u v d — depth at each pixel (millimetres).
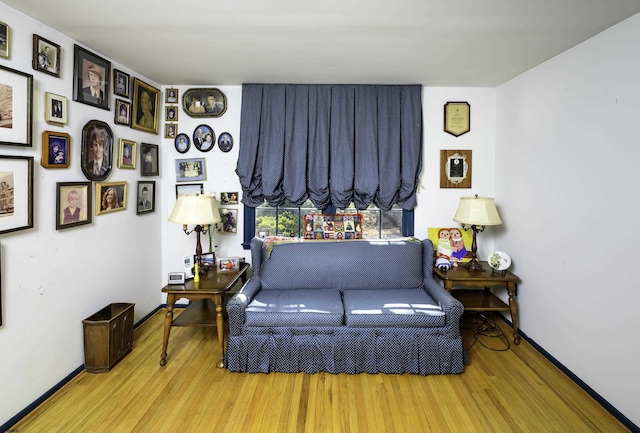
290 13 1873
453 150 3367
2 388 1818
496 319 3307
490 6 1788
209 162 3402
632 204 1872
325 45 2318
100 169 2521
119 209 2766
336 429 1872
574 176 2297
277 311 2424
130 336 2658
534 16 1890
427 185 3391
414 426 1893
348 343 2400
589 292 2168
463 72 2875
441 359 2387
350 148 3211
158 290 3449
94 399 2096
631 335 1879
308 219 3416
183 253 3486
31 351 1987
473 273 2969
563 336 2402
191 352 2682
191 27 2064
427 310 2438
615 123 1975
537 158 2693
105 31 2131
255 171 3289
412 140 3240
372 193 3217
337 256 2986
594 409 2035
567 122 2359
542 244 2633
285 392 2191
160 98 3322
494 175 3377
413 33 2111
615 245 1976
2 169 1771
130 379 2309
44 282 2072
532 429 1864
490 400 2109
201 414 1978
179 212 2676
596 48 2109
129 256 2945
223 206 3428
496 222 2889
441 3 1754
